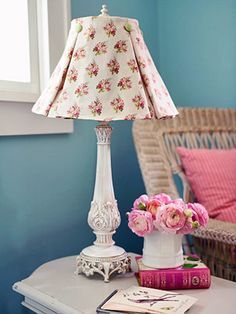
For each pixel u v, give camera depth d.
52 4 1.42
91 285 1.07
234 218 1.49
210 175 1.59
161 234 1.05
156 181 1.51
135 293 0.97
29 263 1.40
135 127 1.62
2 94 1.25
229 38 1.83
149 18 1.92
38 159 1.41
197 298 0.98
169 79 2.00
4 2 1.43
